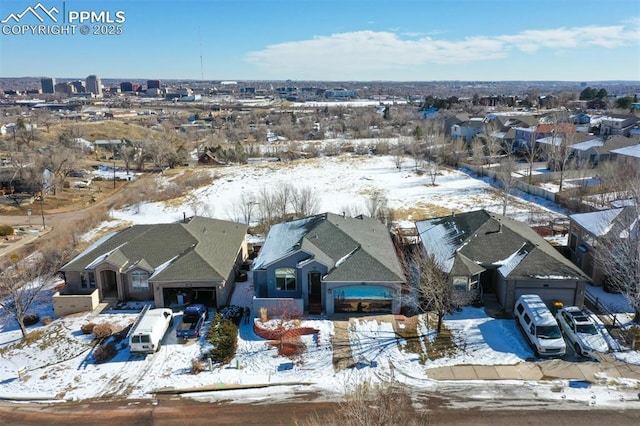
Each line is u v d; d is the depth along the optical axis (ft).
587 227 113.29
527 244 105.81
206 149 338.54
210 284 103.04
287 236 118.73
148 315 93.86
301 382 78.84
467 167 255.91
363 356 85.10
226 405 74.18
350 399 65.05
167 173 269.85
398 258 117.50
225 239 124.06
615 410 69.87
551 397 73.10
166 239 115.75
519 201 190.08
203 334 93.81
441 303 90.07
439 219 131.03
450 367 81.30
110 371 83.82
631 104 442.91
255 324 94.17
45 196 223.71
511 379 77.66
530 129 283.38
